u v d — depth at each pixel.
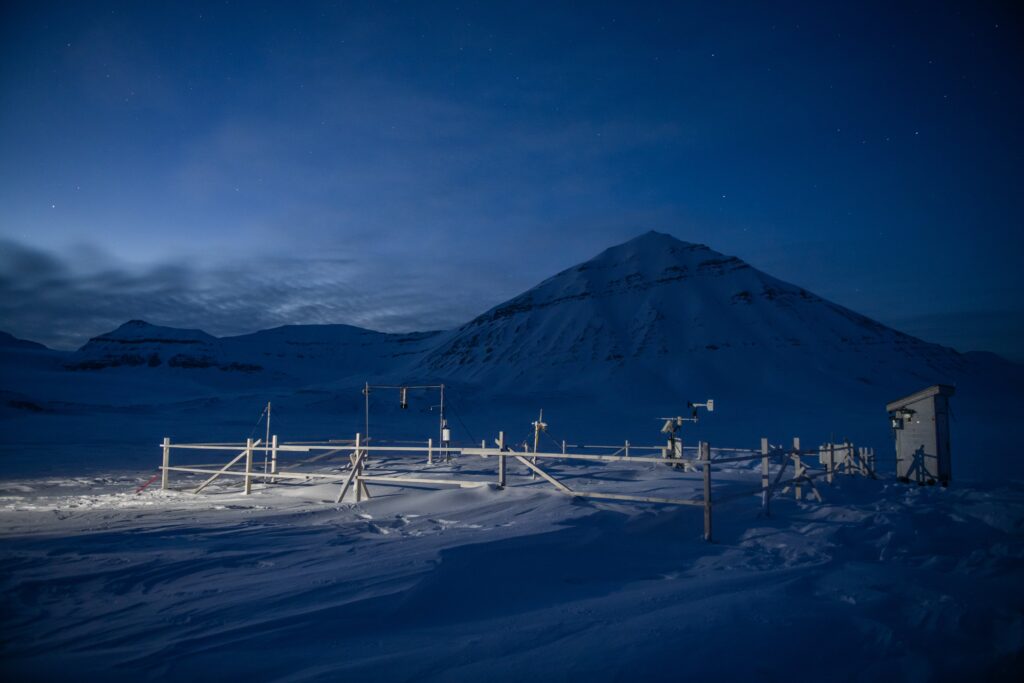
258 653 4.62
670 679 4.17
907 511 10.71
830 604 5.82
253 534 9.08
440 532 8.95
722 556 7.96
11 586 6.23
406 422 84.50
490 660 4.46
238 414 89.75
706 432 64.81
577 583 6.88
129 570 6.87
